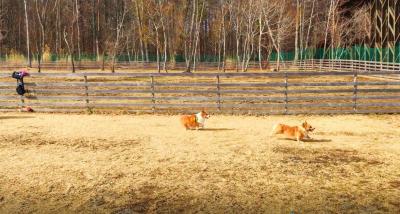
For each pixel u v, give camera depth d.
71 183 7.25
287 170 7.94
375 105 15.21
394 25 36.34
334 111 15.12
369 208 6.09
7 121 13.79
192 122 12.00
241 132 11.69
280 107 16.39
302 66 50.81
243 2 52.53
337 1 53.78
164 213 5.95
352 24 56.41
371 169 8.00
